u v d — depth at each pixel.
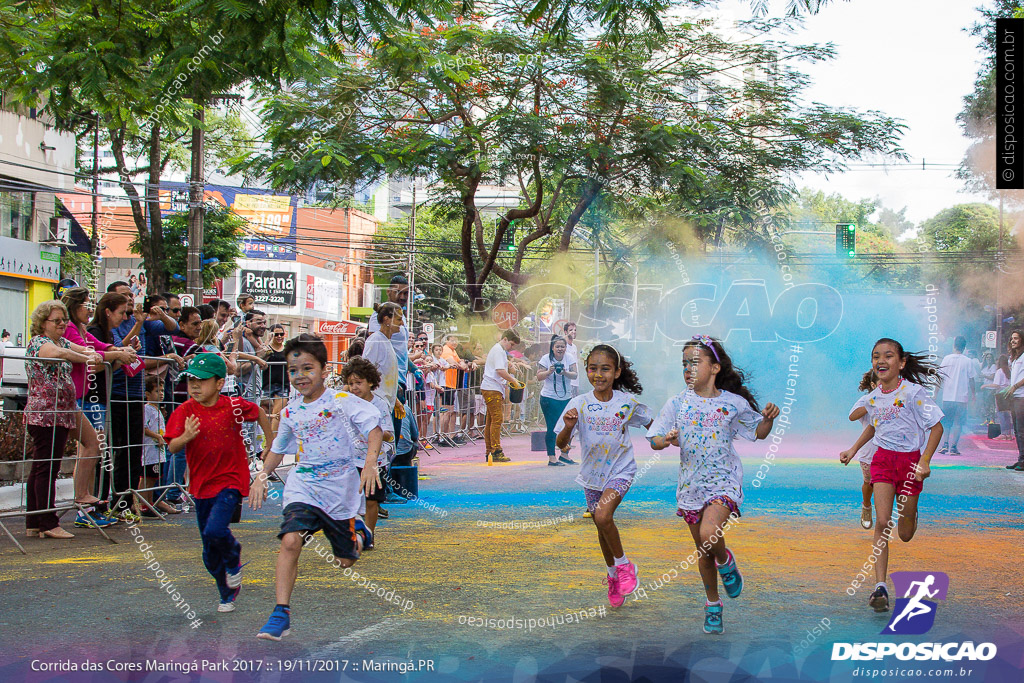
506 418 18.31
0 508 8.43
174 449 5.05
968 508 8.77
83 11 7.33
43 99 8.77
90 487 7.56
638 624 4.80
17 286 22.34
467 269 18.12
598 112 13.91
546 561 6.38
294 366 4.95
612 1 6.69
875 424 5.99
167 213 26.50
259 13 6.36
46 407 7.23
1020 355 12.73
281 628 4.42
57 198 23.56
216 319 11.06
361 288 47.91
